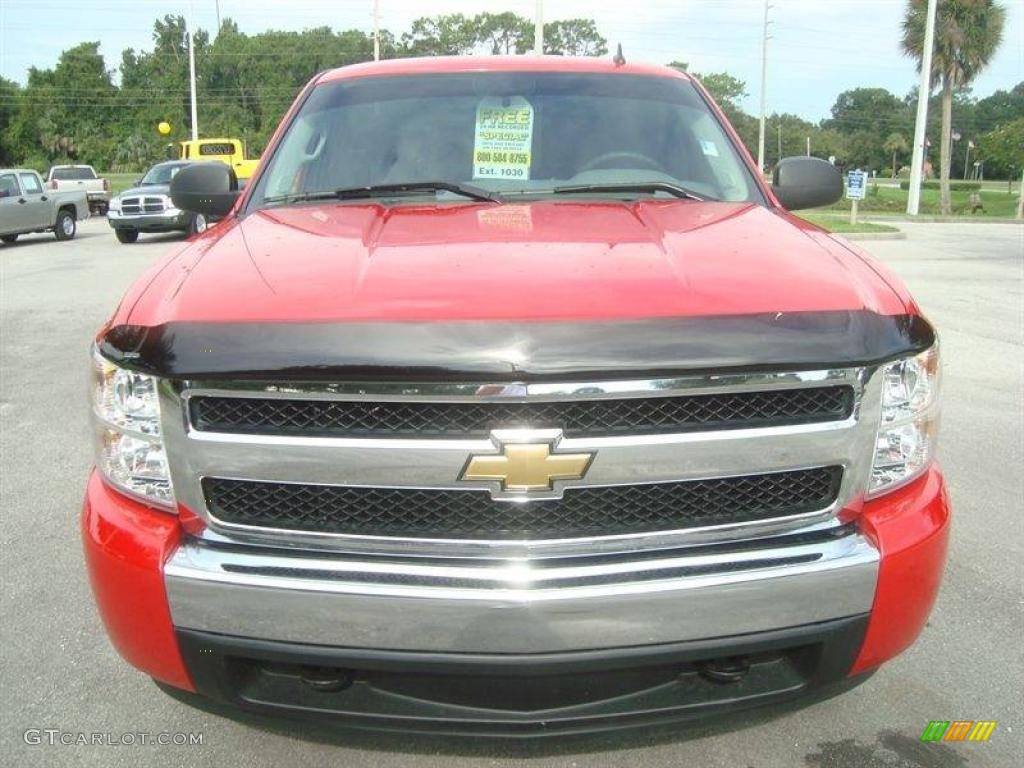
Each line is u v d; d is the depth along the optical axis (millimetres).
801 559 1964
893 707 2684
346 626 1904
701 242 2371
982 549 3762
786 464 1950
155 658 2047
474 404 1846
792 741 2520
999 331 8641
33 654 2984
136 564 1996
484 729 1990
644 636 1913
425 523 1927
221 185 3486
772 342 1883
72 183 30656
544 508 1906
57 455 5004
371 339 1840
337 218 2723
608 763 2412
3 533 3957
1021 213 39750
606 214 2717
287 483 1921
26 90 88500
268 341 1873
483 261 2164
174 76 90625
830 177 3480
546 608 1870
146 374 1949
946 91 41469
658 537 1943
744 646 1960
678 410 1897
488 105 3402
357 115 3410
